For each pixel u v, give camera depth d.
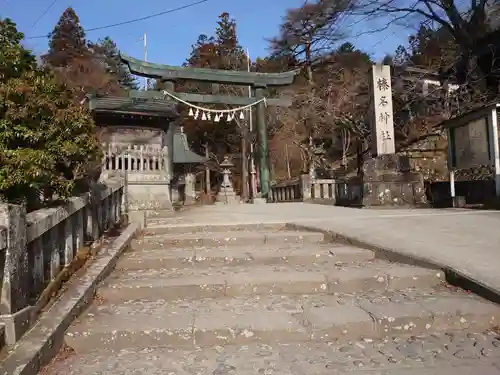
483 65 22.12
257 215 9.22
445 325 3.48
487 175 11.07
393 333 3.42
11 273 2.87
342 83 26.92
